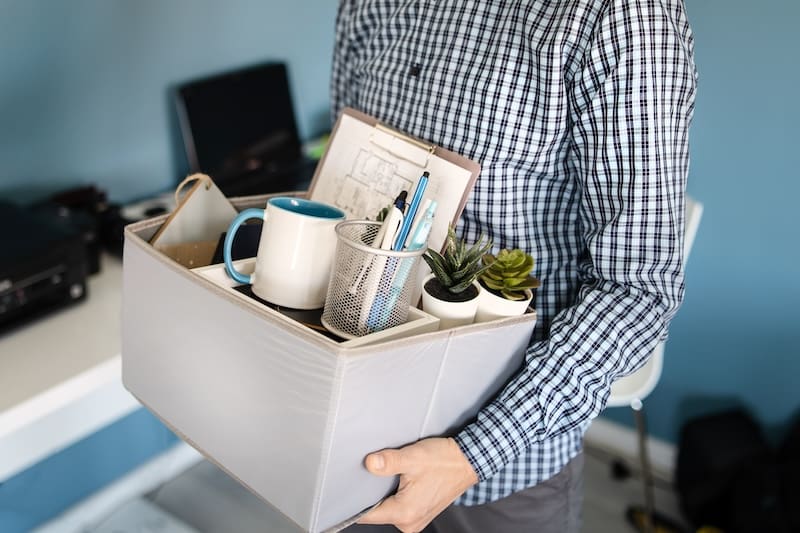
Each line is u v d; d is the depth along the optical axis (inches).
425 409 29.5
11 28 58.8
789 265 79.0
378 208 34.0
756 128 77.1
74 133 66.1
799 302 79.5
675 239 31.7
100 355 52.4
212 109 75.5
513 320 30.9
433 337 27.5
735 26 75.5
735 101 77.4
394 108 37.4
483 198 35.1
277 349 26.2
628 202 31.6
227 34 77.8
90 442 70.4
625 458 91.5
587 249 36.1
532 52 32.5
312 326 29.1
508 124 33.5
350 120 36.0
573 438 39.1
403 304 28.8
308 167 83.6
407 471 28.8
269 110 82.2
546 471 38.5
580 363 32.2
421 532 41.8
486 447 31.2
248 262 31.8
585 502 84.0
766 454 79.5
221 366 28.6
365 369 25.3
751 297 81.7
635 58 30.1
